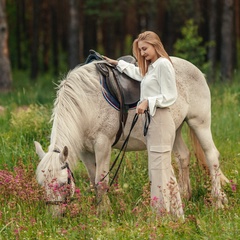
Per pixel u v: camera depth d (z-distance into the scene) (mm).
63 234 8773
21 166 11336
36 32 41594
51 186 8867
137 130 10438
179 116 10734
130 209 9820
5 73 30656
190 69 11039
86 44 45156
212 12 34594
